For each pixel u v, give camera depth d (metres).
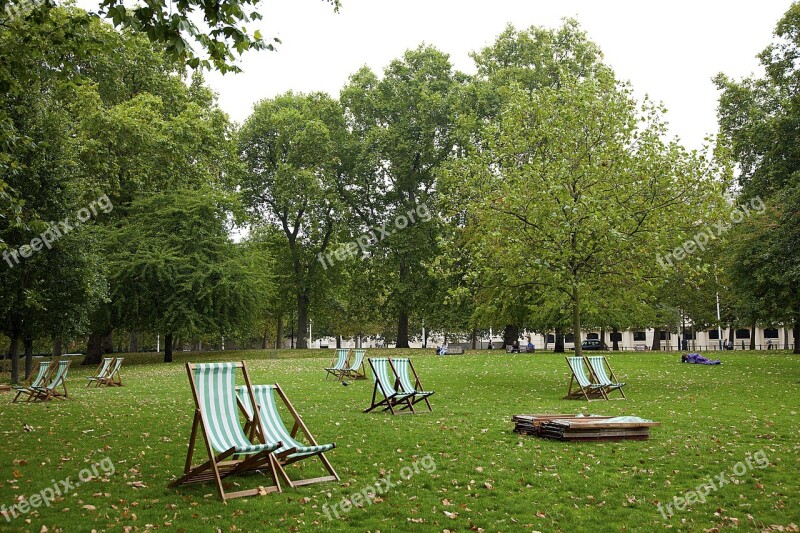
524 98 20.55
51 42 11.02
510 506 6.71
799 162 30.48
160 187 38.59
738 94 38.91
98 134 31.31
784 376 21.05
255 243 42.91
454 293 20.86
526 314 35.97
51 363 17.20
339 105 44.81
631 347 81.62
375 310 50.28
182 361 38.12
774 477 7.74
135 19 8.91
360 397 16.34
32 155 21.83
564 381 20.55
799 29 27.22
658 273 19.27
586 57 36.84
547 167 18.98
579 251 18.67
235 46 9.45
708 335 79.69
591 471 8.11
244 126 47.12
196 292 35.53
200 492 7.21
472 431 10.88
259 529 5.95
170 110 38.06
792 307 29.75
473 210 20.80
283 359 36.94
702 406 13.89
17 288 24.05
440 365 27.34
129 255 34.22
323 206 44.56
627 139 18.98
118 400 16.09
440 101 39.41
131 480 7.69
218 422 7.51
